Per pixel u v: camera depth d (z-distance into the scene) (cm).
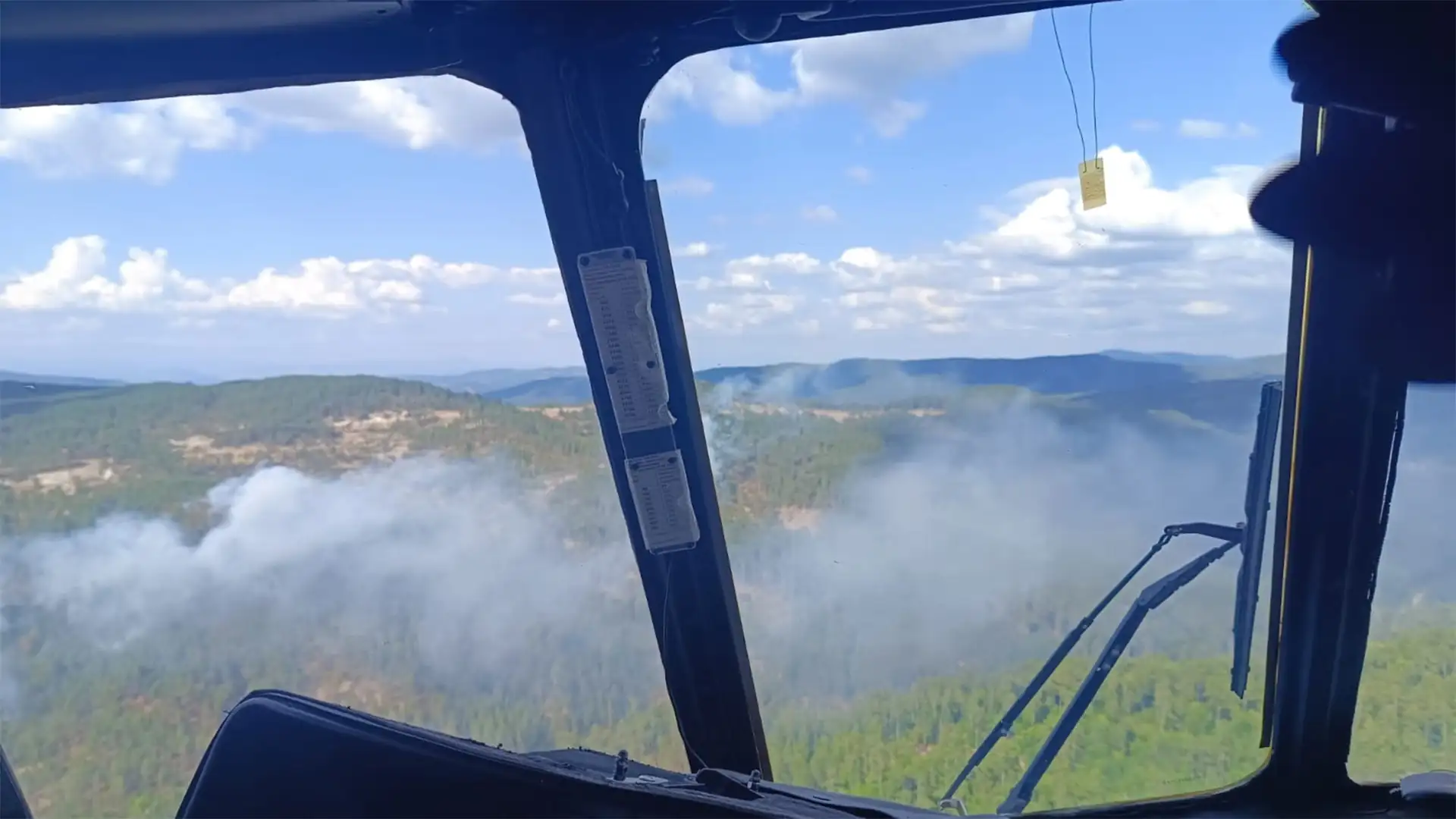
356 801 135
